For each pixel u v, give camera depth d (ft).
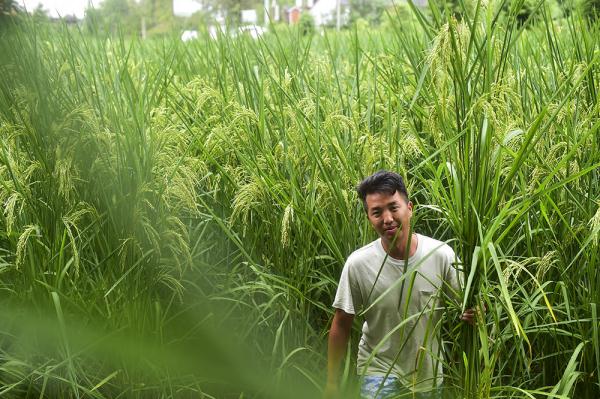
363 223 15.47
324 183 15.69
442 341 13.66
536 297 14.51
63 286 14.93
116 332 13.83
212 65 23.02
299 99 18.83
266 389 13.91
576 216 14.65
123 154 14.87
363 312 12.59
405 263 12.20
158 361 13.78
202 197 17.12
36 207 15.21
